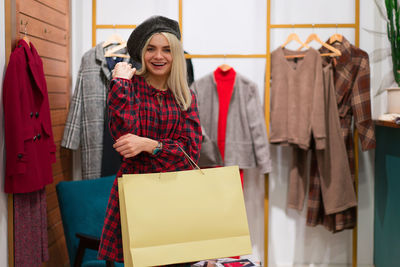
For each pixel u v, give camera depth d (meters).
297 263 3.11
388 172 2.72
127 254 1.26
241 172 2.90
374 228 3.04
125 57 2.72
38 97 2.18
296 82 2.77
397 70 2.60
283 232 3.10
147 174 1.28
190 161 1.47
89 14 3.00
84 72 2.72
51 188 2.64
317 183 2.86
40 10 2.43
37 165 2.10
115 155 2.64
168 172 1.30
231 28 3.01
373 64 2.97
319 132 2.66
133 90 1.38
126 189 1.25
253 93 2.83
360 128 2.76
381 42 2.92
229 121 2.85
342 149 2.75
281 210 3.09
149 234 1.24
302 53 2.84
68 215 2.22
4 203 2.02
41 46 2.45
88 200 2.30
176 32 1.44
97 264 2.07
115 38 2.78
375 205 3.02
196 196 1.31
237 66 3.02
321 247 3.10
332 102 2.75
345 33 2.98
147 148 1.35
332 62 2.83
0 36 1.98
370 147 2.74
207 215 1.30
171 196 1.28
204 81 2.88
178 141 1.47
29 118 2.04
